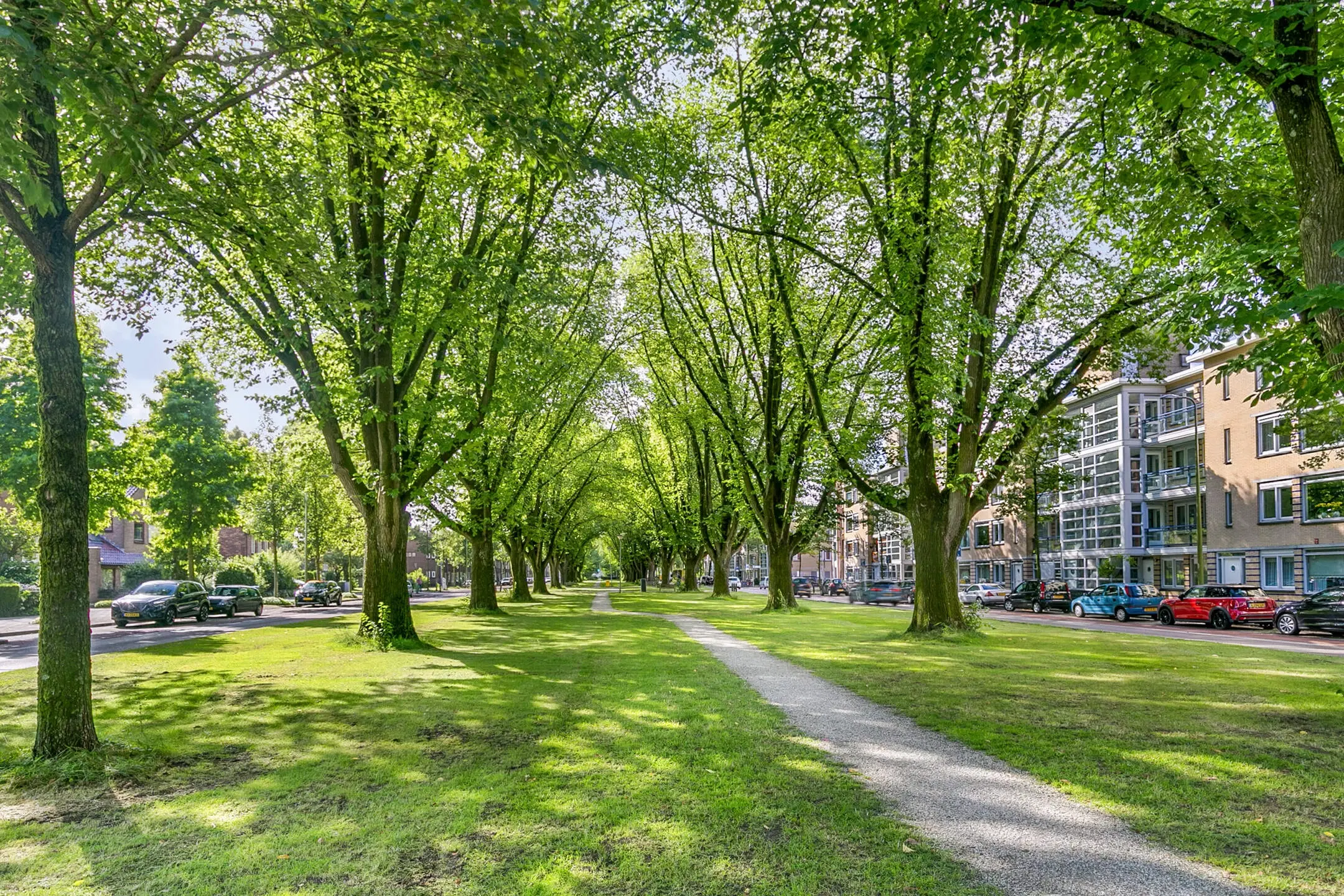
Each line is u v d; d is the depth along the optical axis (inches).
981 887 159.5
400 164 584.7
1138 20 297.1
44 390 272.8
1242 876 164.2
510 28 255.4
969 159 621.3
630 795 221.1
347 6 280.5
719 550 1769.2
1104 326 681.6
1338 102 380.8
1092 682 427.5
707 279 1163.9
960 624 711.1
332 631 893.2
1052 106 601.3
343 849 184.9
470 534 1232.2
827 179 715.4
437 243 627.5
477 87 266.8
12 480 1103.6
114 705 382.6
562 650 627.2
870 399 991.0
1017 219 716.0
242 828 201.5
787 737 291.9
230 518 1595.7
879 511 1612.9
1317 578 1254.9
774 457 1098.7
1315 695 382.0
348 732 315.3
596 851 181.3
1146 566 1721.2
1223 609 1095.6
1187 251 485.1
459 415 691.4
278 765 265.9
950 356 642.2
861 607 1637.6
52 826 205.5
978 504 739.4
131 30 269.6
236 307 617.6
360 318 611.5
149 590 1161.4
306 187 384.5
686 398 1480.1
